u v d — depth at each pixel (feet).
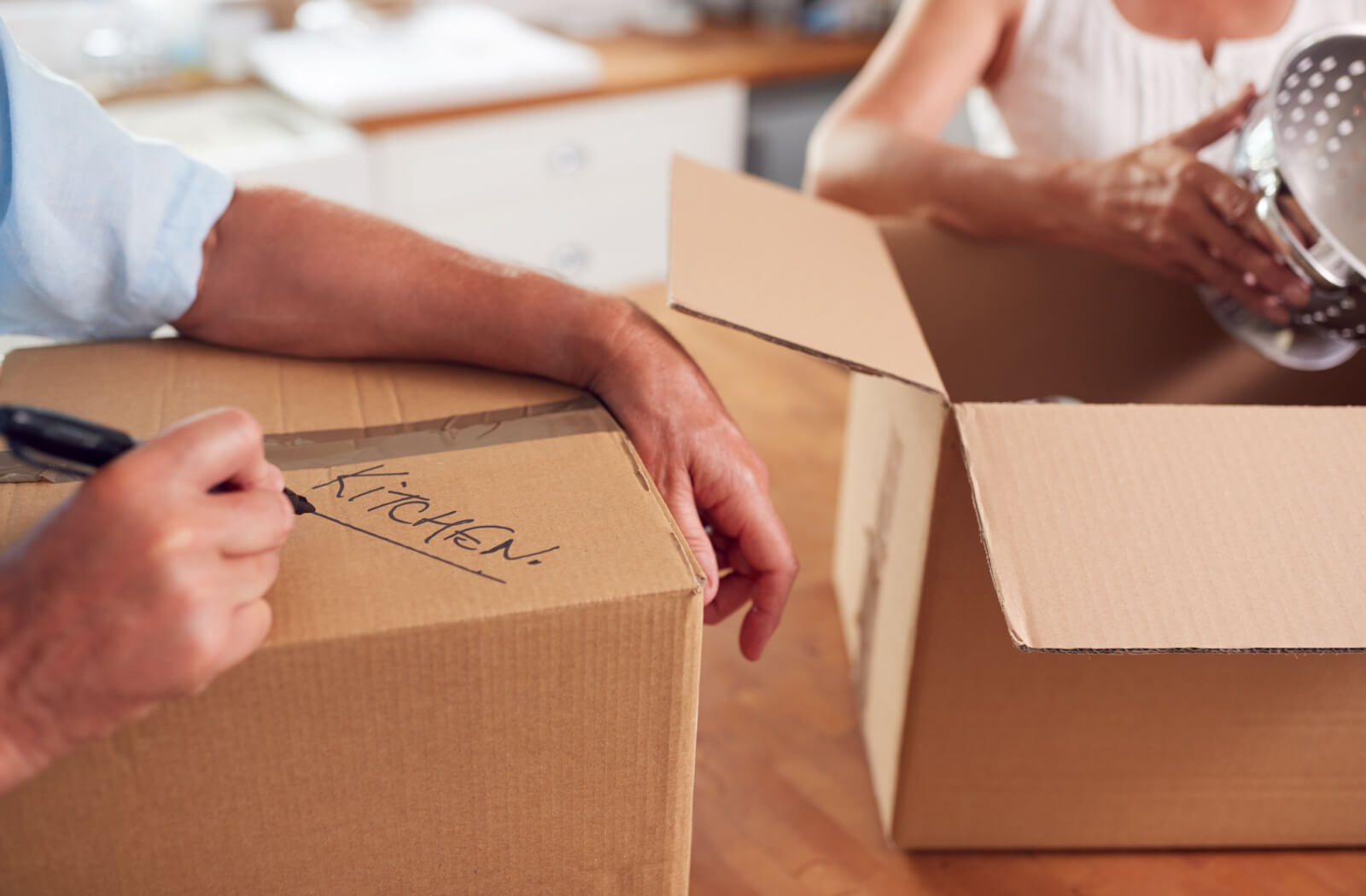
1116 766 2.08
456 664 1.41
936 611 1.97
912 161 3.05
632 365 1.99
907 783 2.10
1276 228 2.41
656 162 7.93
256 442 1.35
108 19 7.04
